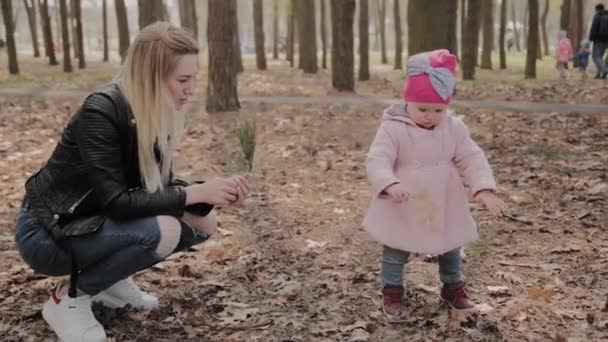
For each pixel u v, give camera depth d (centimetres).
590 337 336
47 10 2652
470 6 1881
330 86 1773
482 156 354
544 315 362
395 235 346
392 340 335
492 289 396
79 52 2522
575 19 2817
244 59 3738
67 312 322
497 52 4653
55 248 306
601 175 693
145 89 296
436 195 344
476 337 336
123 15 2362
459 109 1213
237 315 364
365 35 1955
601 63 1911
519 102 1324
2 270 440
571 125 1020
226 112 1206
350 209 595
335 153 858
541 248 477
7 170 759
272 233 525
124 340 333
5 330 345
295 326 350
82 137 294
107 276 313
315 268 445
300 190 668
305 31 2300
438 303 377
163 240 305
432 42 1488
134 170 310
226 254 471
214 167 784
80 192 305
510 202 602
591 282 408
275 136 988
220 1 1174
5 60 2952
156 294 397
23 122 1123
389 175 335
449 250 346
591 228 523
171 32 300
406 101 348
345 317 363
